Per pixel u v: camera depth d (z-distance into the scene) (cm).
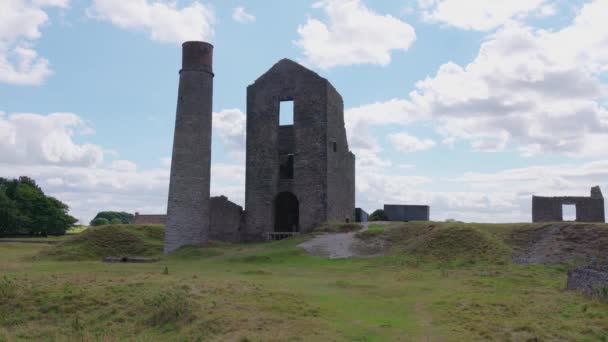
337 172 4744
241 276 2486
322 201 4381
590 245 2992
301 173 4456
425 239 3359
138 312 1697
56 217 8438
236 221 4531
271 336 1356
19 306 1825
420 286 2222
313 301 1783
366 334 1373
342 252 3422
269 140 4581
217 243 4122
